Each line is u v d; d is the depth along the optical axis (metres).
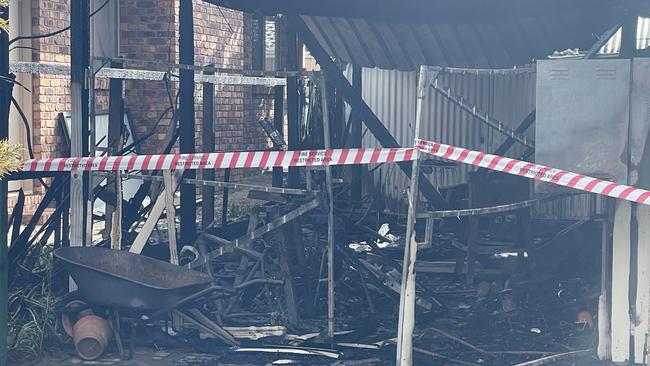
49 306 8.59
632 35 9.38
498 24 12.95
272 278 9.37
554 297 9.90
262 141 23.55
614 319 7.48
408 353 7.06
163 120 17.88
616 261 7.45
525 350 8.20
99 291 7.77
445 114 15.70
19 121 14.88
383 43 14.09
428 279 11.32
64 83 15.58
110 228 10.85
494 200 12.05
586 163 7.18
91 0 17.31
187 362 7.82
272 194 10.40
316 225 11.66
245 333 8.48
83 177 8.87
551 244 10.95
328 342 8.31
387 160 7.12
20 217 9.58
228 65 21.09
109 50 18.02
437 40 13.58
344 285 10.11
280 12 11.32
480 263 11.37
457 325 9.11
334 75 11.12
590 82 7.15
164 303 7.88
